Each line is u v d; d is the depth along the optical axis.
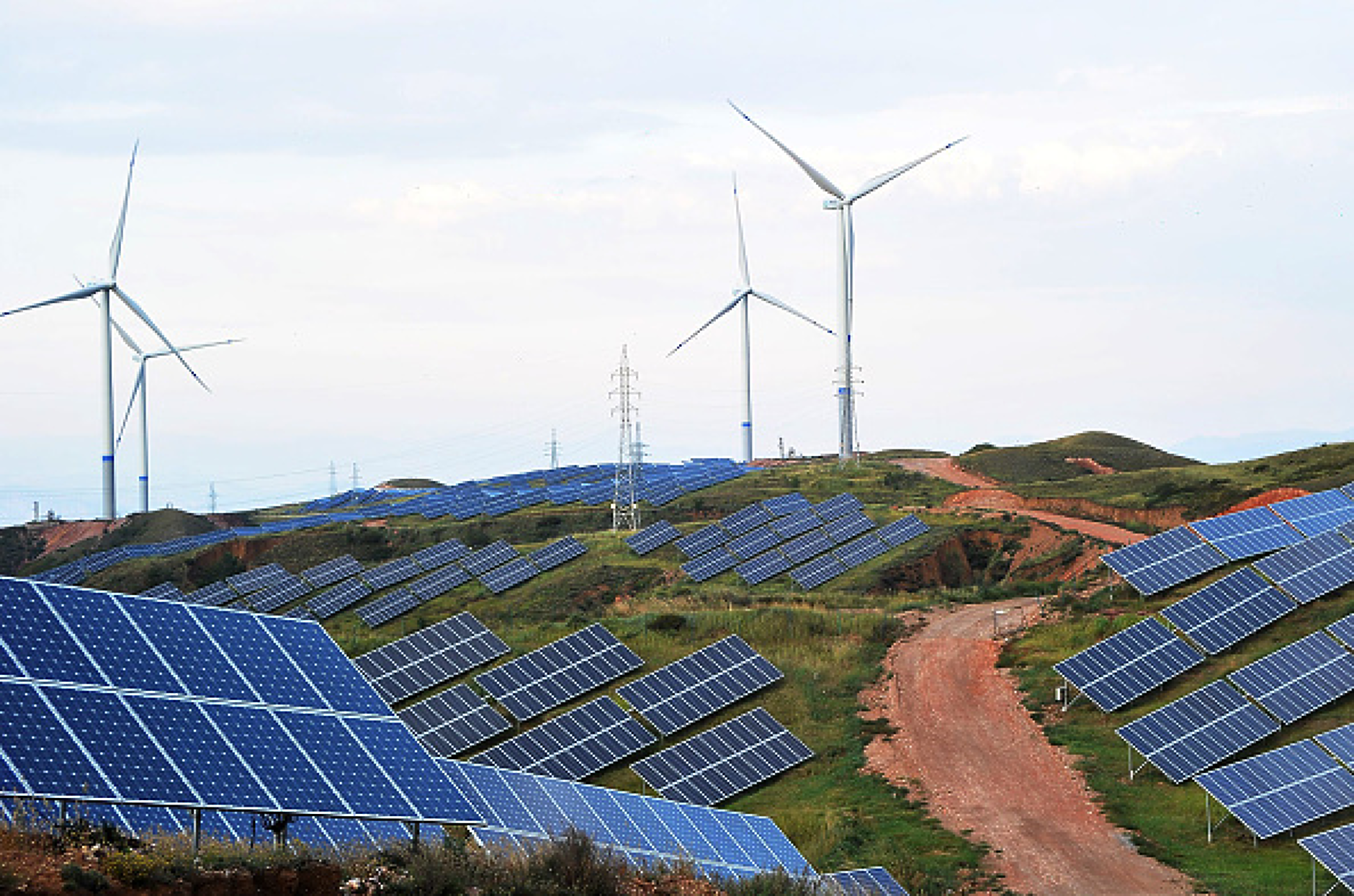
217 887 28.17
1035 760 73.69
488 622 117.50
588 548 139.38
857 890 49.62
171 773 29.94
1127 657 80.69
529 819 45.03
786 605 109.12
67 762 28.34
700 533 139.75
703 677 86.69
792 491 175.50
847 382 191.88
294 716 34.56
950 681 86.88
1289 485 142.62
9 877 25.38
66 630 32.00
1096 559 120.31
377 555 171.50
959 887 58.16
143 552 181.25
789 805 71.94
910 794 70.62
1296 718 71.75
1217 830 62.97
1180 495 148.38
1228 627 84.38
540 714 84.56
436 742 77.88
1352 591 89.81
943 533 134.12
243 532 193.75
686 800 69.44
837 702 85.38
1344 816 62.59
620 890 36.44
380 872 32.03
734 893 41.66
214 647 35.12
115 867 27.06
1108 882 57.72
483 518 182.38
